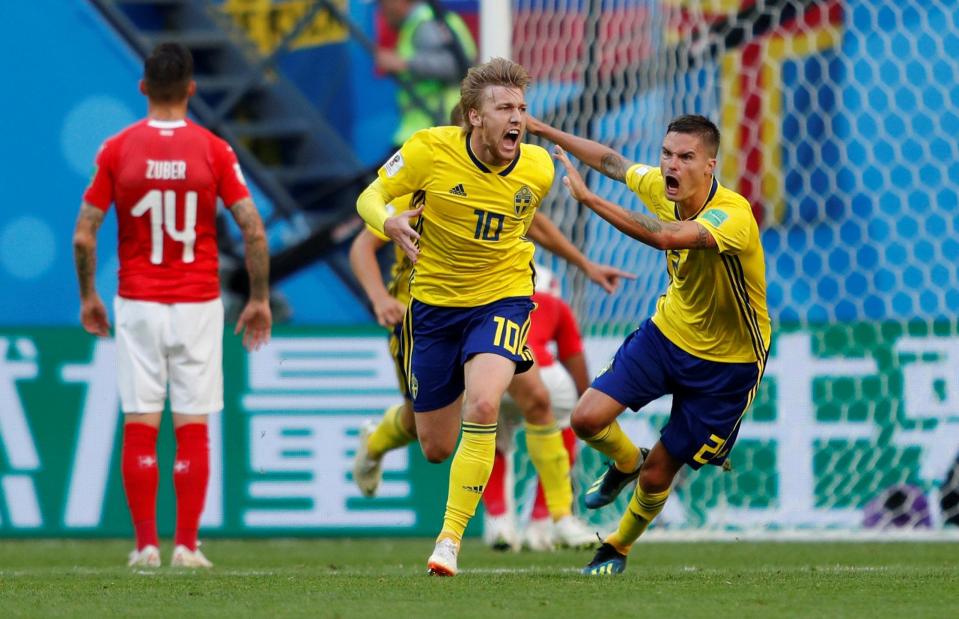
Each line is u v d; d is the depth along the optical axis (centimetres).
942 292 3503
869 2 3497
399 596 1409
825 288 3534
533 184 1680
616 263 3022
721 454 1678
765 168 3497
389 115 4084
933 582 1583
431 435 1761
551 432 2200
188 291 2038
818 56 3481
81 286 2067
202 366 2053
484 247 1670
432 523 2711
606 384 1658
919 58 3478
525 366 1673
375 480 2277
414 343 1730
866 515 2694
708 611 1277
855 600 1377
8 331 2706
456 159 1656
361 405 2717
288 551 2425
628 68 3142
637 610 1281
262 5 4088
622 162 1730
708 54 3266
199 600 1387
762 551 2373
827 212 3534
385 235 1664
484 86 1603
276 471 2708
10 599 1415
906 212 3509
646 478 1672
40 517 2688
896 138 3516
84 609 1322
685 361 1633
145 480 2039
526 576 1662
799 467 2708
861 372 2709
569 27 3123
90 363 2708
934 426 2695
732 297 1603
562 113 3123
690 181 1571
